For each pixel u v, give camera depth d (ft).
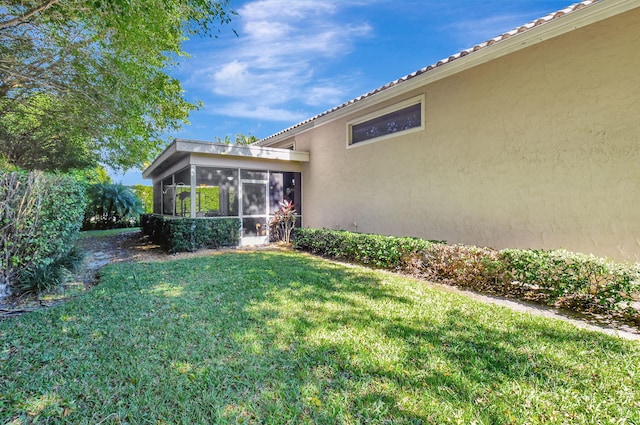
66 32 23.63
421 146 24.03
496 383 7.84
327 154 33.83
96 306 13.42
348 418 6.68
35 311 12.96
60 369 8.51
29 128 34.65
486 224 19.97
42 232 16.87
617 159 14.83
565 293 13.65
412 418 6.66
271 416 6.74
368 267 22.15
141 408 7.02
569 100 16.31
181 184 34.27
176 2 19.44
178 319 11.94
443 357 9.12
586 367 8.52
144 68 29.25
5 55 22.43
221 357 9.14
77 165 43.37
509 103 18.74
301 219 37.65
